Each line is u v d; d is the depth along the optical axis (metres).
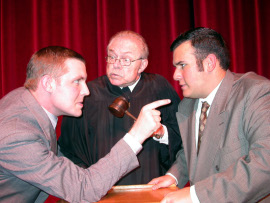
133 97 1.93
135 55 1.77
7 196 1.22
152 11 3.20
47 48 1.35
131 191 1.30
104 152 1.82
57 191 1.12
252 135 1.17
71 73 1.31
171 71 3.19
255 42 3.36
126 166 1.20
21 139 1.13
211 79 1.47
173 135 1.90
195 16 3.24
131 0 3.15
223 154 1.33
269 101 1.20
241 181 1.04
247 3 3.36
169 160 1.96
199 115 1.64
